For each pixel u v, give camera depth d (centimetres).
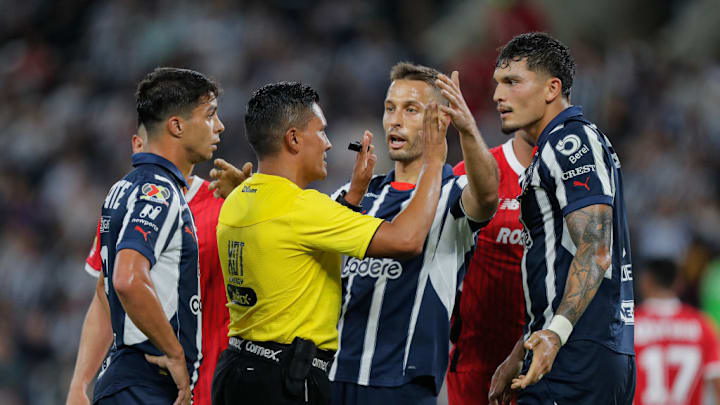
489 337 1631
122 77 5266
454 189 1457
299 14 5259
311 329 1263
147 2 5459
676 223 3647
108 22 5500
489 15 4866
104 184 4728
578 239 1234
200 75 1389
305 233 1248
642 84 4422
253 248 1266
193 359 1333
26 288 4116
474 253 1612
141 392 1292
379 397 1431
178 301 1314
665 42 5112
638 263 3212
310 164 1305
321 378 1262
